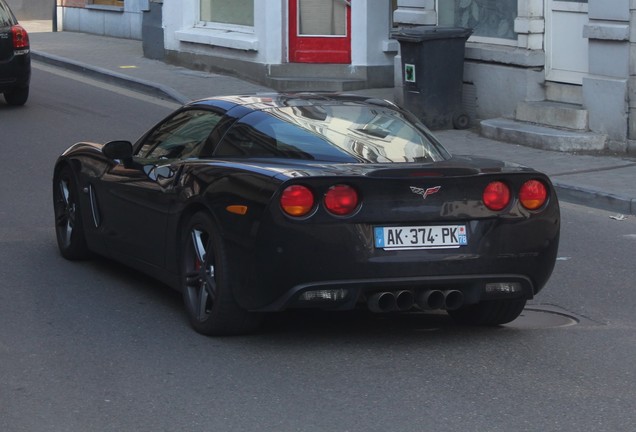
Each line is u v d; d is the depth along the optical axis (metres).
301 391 6.53
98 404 6.31
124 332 7.72
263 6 21.52
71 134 16.95
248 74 22.23
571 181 13.23
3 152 15.45
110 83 22.94
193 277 7.73
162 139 8.73
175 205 7.82
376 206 6.98
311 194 6.90
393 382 6.71
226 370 6.91
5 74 19.00
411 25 19.16
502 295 7.34
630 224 11.75
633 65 14.82
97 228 9.23
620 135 15.09
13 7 37.69
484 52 17.33
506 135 16.25
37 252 10.15
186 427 5.95
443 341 7.65
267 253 6.93
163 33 24.91
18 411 6.20
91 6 31.38
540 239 7.36
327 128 7.87
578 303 8.80
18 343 7.47
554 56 16.41
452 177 7.11
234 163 7.48
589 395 6.50
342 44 21.33
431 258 7.04
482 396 6.46
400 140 7.89
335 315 8.34
